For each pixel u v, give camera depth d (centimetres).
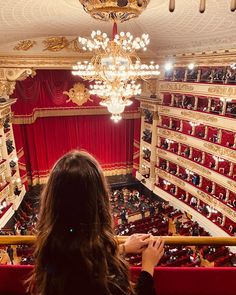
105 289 128
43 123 2138
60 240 132
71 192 134
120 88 992
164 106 1995
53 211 136
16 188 1905
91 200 135
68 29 1477
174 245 207
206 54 1578
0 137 1680
